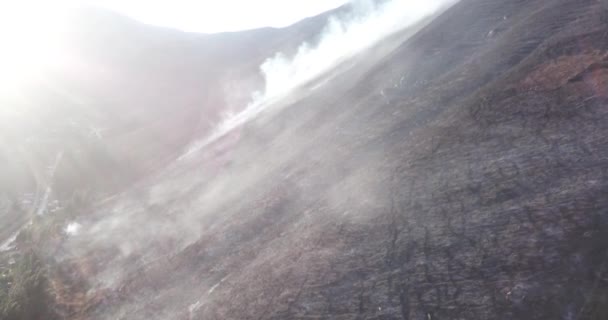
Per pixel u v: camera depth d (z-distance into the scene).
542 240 14.55
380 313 14.95
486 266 14.73
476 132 22.83
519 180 17.88
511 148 20.17
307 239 21.33
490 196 17.84
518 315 12.65
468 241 16.14
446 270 15.35
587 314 11.73
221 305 20.66
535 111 21.86
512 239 15.23
